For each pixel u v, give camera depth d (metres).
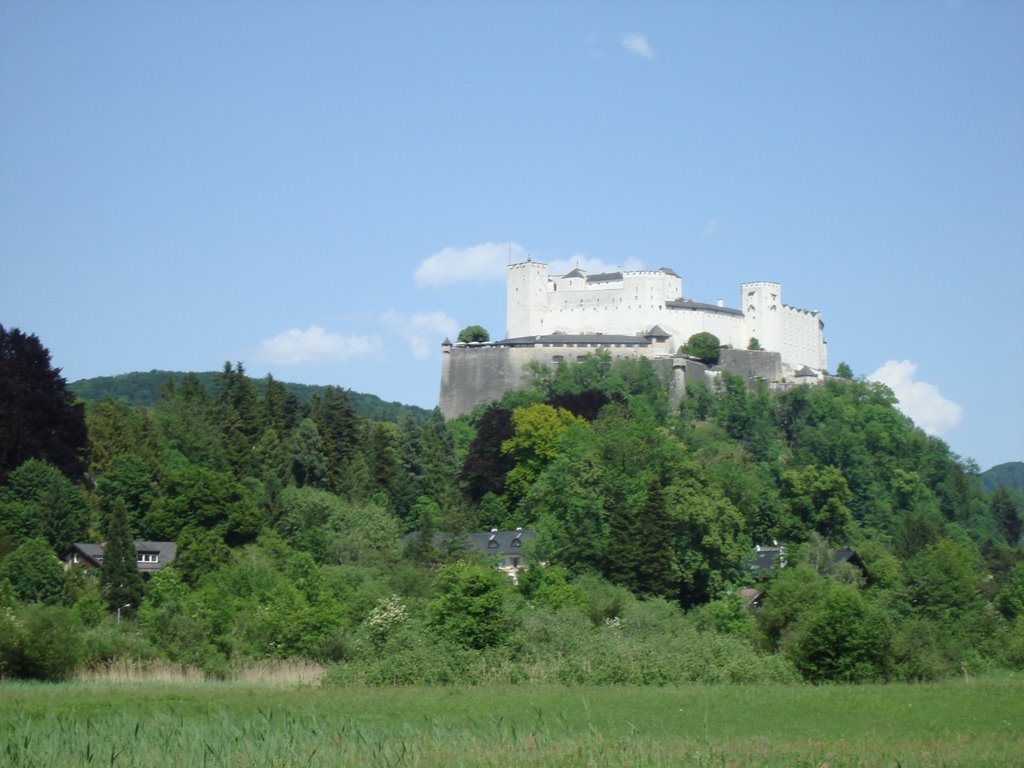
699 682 78.12
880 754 49.78
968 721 61.25
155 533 139.00
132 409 192.12
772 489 179.00
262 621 90.44
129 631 92.94
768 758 48.44
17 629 78.88
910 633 84.56
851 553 140.38
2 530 124.31
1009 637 97.44
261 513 141.38
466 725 57.03
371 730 53.50
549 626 84.88
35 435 148.50
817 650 80.75
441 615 84.75
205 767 46.41
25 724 54.72
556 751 49.00
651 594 122.81
